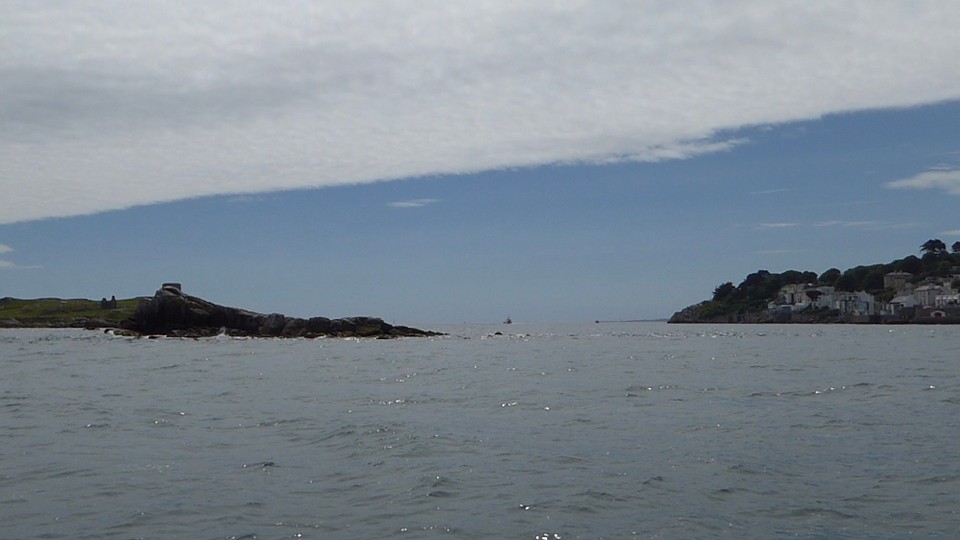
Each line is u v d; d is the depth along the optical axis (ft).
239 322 282.15
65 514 44.27
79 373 133.39
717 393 99.40
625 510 44.96
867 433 67.87
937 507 45.03
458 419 78.28
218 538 40.19
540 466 55.93
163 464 57.21
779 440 65.00
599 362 163.43
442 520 43.24
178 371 137.80
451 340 283.59
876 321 596.29
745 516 43.73
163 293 278.46
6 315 529.45
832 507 45.29
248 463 57.57
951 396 93.30
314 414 82.53
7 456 59.82
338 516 44.04
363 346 228.84
